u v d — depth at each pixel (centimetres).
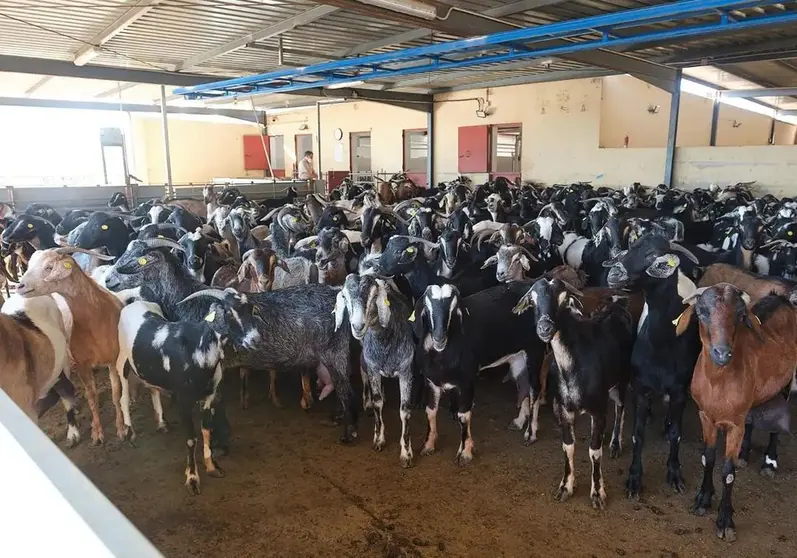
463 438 491
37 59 1234
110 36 1116
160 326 458
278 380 682
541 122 1759
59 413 590
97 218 767
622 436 530
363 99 1842
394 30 1130
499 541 390
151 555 89
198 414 585
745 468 480
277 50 1288
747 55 1341
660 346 430
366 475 475
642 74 1314
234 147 2925
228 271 696
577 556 376
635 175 1577
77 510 101
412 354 490
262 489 454
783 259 783
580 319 423
